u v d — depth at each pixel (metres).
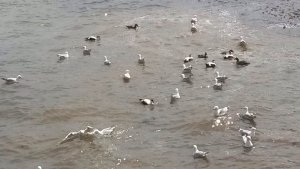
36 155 32.31
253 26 57.03
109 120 36.72
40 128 35.72
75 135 34.12
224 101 39.31
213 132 34.59
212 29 55.94
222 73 44.84
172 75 44.75
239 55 49.00
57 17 61.31
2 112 38.16
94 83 43.22
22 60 48.53
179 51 50.16
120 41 52.88
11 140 34.12
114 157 31.80
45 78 44.44
